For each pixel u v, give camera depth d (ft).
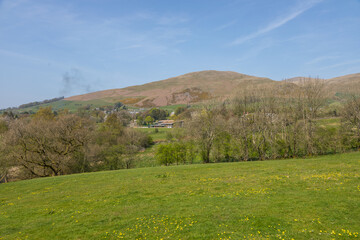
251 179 90.07
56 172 194.49
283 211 54.34
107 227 55.26
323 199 58.80
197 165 147.64
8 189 111.86
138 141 335.67
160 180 103.35
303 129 186.50
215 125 209.67
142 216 59.93
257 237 43.91
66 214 66.74
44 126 207.82
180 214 58.95
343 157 132.87
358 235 41.24
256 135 200.54
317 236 42.45
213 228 49.65
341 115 204.95
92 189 96.02
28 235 54.29
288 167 111.24
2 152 175.73
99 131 326.85
